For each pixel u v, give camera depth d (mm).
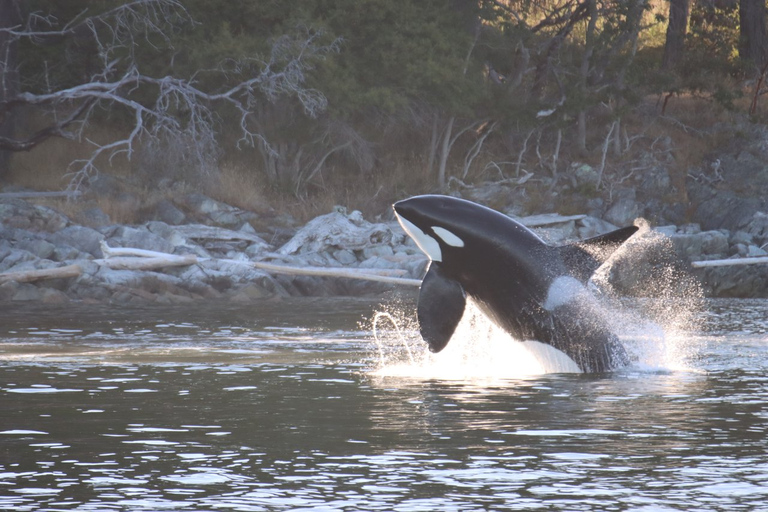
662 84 176375
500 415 35344
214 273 110062
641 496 24484
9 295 100500
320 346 61594
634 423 33875
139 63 151500
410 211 45688
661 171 169000
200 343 63156
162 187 145875
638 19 171500
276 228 141250
